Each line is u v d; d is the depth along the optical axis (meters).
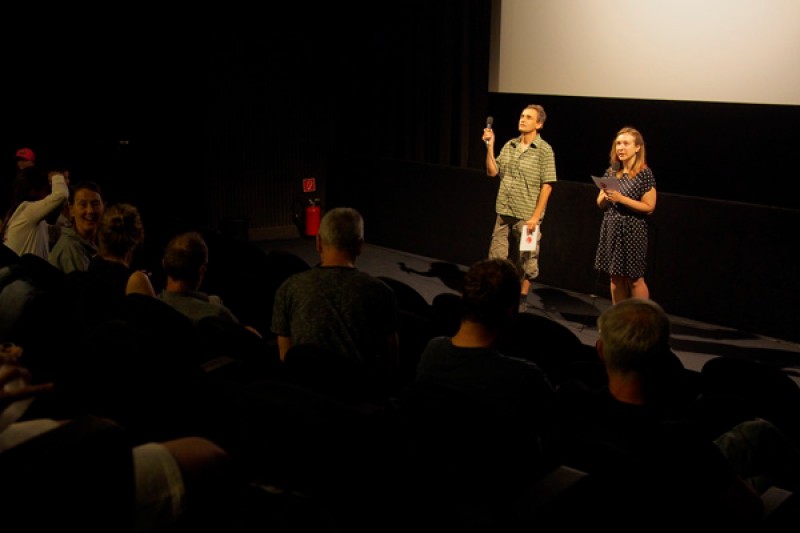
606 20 6.83
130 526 0.91
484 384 2.21
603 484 1.76
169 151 8.48
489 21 7.59
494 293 2.24
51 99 8.42
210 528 1.02
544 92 7.38
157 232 7.26
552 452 1.97
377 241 8.29
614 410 1.83
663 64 6.55
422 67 7.89
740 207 5.58
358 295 2.77
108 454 0.89
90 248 4.09
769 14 5.89
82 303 3.22
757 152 6.39
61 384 2.48
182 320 2.72
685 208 5.87
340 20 8.39
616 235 5.29
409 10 7.83
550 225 6.77
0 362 1.22
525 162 5.90
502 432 1.86
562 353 3.44
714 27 6.20
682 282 5.97
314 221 8.63
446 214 7.57
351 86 8.52
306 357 2.21
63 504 0.87
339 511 1.65
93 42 8.35
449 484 1.82
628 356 1.83
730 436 2.08
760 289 5.57
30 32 8.18
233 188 8.30
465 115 7.84
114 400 2.40
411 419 1.97
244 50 8.05
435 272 7.28
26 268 3.25
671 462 1.69
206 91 7.94
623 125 7.22
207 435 1.96
